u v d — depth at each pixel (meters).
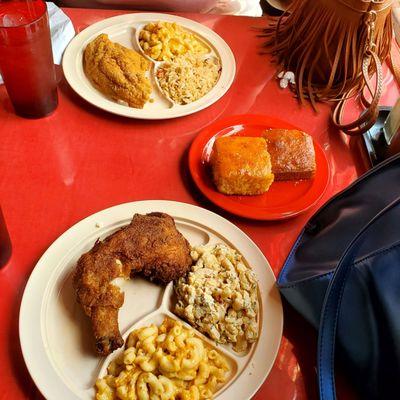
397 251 0.38
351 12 0.61
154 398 0.38
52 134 0.59
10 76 0.55
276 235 0.53
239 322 0.43
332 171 0.61
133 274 0.46
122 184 0.55
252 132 0.62
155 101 0.62
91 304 0.41
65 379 0.39
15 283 0.46
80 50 0.66
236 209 0.53
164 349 0.41
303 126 0.65
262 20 0.78
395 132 0.59
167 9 0.79
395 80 0.73
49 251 0.46
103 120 0.61
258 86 0.69
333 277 0.39
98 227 0.48
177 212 0.51
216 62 0.69
